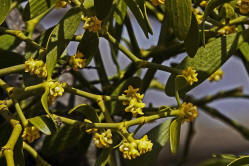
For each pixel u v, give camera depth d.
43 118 0.39
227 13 0.47
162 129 0.47
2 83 0.41
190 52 0.43
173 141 0.41
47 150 0.48
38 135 0.40
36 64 0.41
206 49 0.46
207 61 0.46
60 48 0.41
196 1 0.47
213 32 0.48
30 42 0.44
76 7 0.42
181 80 0.41
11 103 0.41
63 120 0.40
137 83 0.48
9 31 0.44
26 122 0.40
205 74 0.46
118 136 0.46
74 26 0.42
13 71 0.42
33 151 0.43
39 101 0.48
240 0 0.42
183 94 0.46
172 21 0.42
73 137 0.47
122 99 0.42
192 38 0.43
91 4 0.44
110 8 0.44
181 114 0.41
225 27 0.47
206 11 0.43
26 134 0.40
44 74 0.41
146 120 0.41
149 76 0.51
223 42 0.46
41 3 0.44
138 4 0.43
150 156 0.47
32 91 0.41
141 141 0.40
